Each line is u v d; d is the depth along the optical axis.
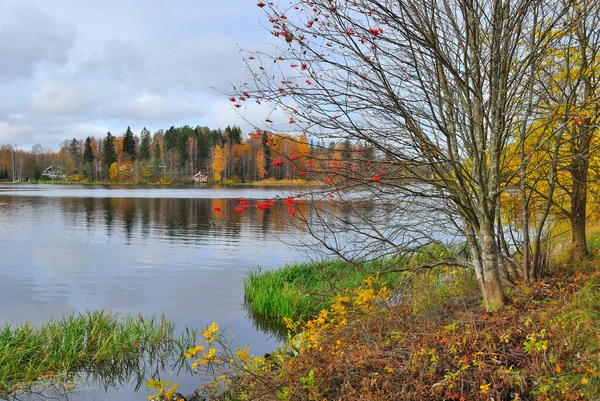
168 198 59.84
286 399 4.52
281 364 5.22
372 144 5.32
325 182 5.60
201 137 111.88
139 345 8.59
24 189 87.50
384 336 5.65
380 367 4.65
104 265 17.28
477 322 5.29
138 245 22.41
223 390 5.52
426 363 4.46
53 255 19.39
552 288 6.82
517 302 6.10
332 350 5.14
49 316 10.70
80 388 6.92
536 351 4.21
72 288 13.66
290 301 10.61
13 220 33.41
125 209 43.50
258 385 4.98
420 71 5.83
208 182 100.19
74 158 133.50
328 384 4.70
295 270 13.50
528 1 4.92
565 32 5.41
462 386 4.09
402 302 6.85
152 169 115.81
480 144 5.93
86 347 8.13
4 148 136.50
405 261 8.23
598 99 5.69
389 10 4.65
